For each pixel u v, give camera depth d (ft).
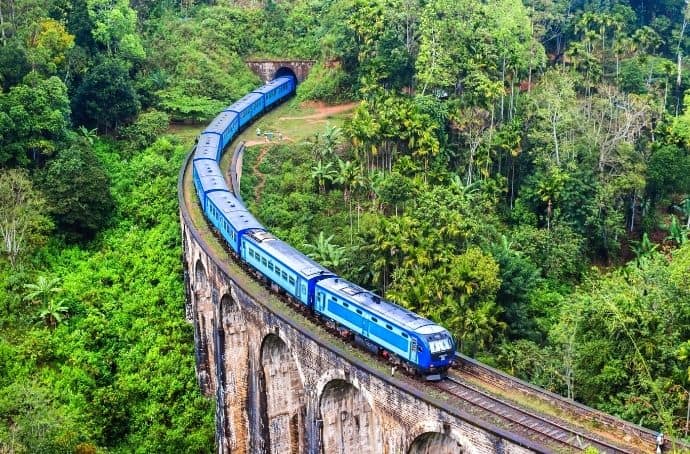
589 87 290.56
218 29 376.27
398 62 291.17
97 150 274.57
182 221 215.92
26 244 217.36
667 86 307.37
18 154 237.45
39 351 191.72
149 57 335.67
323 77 342.64
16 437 149.69
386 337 130.93
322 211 245.04
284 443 164.96
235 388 180.45
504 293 205.05
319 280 149.59
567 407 115.44
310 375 139.03
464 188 240.32
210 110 315.99
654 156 257.34
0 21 292.61
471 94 266.36
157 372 198.39
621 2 389.19
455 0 306.55
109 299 214.90
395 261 203.31
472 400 116.88
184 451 186.19
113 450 183.32
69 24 311.68
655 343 152.25
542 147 260.01
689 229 246.06
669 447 104.47
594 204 244.22
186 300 214.90
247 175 260.42
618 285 173.68
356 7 330.54
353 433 141.59
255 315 157.17
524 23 318.04
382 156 257.75
